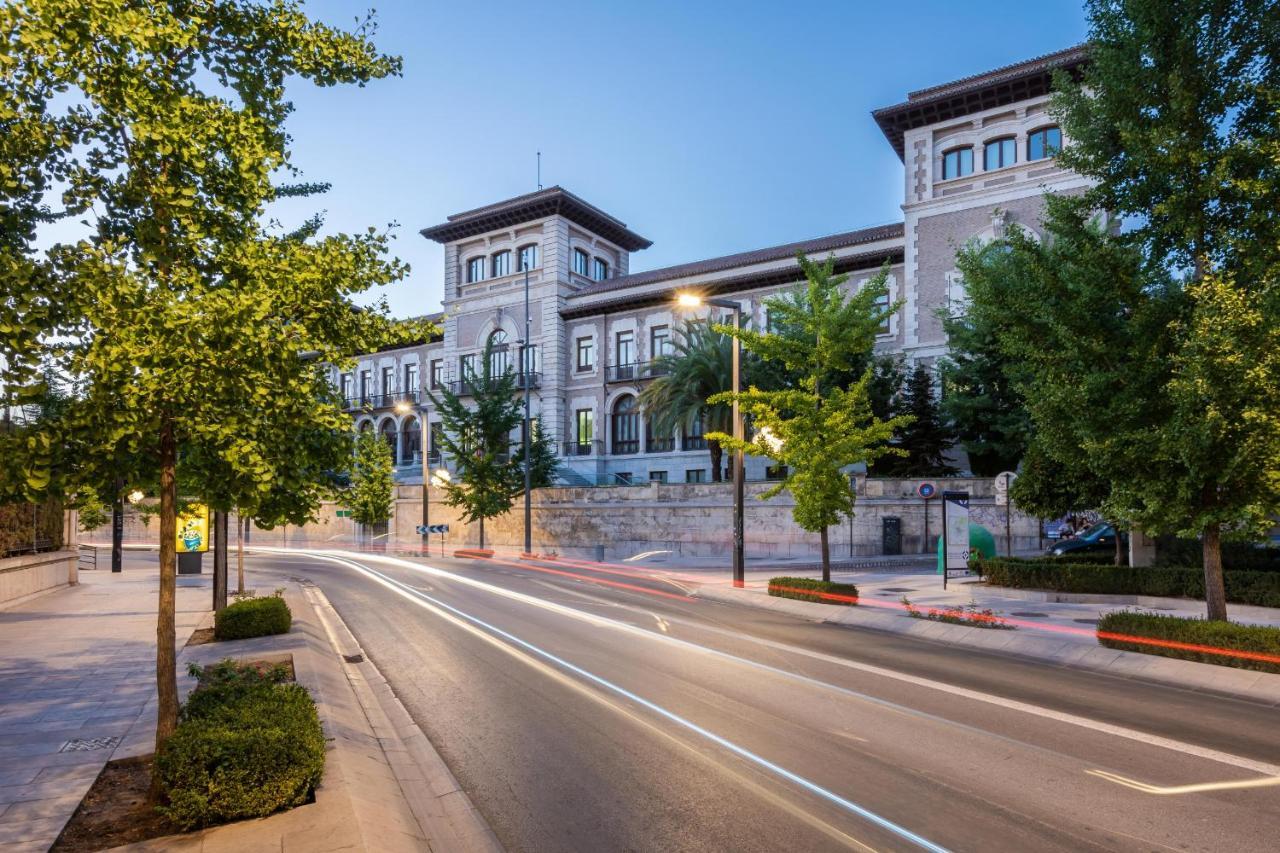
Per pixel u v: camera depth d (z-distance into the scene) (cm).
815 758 677
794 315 1817
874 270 3816
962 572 2227
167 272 538
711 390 3247
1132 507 1154
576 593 1998
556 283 4778
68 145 502
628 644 1238
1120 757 683
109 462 505
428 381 5438
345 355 611
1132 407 1085
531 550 3744
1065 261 1247
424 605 1744
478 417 3612
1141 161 1122
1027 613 1559
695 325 3406
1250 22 1073
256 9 568
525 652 1173
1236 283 1069
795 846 502
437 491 4275
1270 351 966
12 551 1836
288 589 2023
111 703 830
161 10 492
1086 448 1127
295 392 527
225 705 577
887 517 2894
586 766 659
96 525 2584
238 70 585
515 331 4941
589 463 4606
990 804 574
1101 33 1202
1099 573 1747
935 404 3219
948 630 1341
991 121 3469
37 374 462
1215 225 1107
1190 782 622
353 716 798
